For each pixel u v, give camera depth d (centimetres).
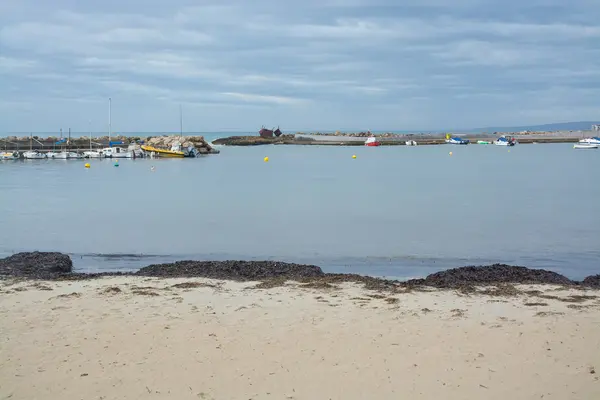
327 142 19625
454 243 2455
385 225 2969
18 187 5228
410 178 6281
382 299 1380
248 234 2700
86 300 1356
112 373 949
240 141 19538
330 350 1045
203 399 868
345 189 5009
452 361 998
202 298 1388
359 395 880
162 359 1004
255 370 963
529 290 1471
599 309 1291
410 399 869
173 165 8994
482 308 1302
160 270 1739
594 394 880
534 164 8925
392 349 1050
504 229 2820
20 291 1443
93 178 6356
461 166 8538
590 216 3269
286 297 1398
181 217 3281
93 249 2328
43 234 2691
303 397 875
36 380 922
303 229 2847
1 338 1095
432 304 1336
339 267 1978
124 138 13588
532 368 970
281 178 6347
